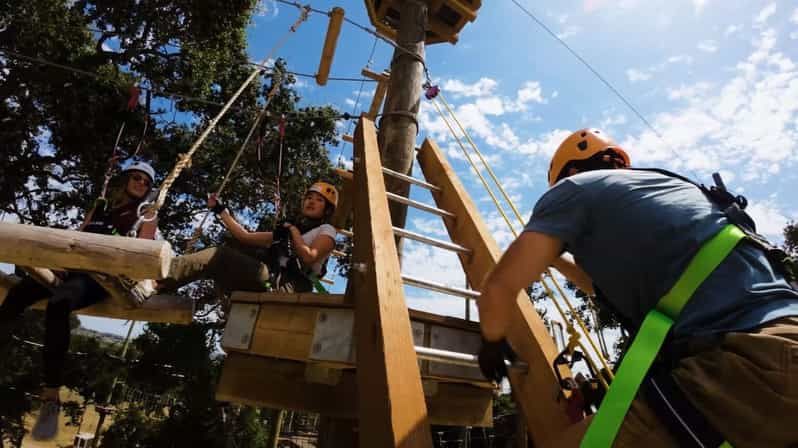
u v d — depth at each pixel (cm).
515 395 229
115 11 1248
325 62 561
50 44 1098
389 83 436
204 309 1577
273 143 1411
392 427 157
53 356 270
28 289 304
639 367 113
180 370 1848
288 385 290
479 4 550
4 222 215
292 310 268
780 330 106
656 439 108
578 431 125
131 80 1184
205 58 1290
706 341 110
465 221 338
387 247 236
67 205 1323
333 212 399
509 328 247
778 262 125
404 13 470
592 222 138
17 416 1655
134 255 211
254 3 1297
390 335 188
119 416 2003
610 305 147
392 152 388
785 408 96
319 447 306
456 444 1880
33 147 1257
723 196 136
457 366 271
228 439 1712
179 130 1378
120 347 2392
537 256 135
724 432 100
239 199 1499
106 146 1232
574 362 217
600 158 180
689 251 123
